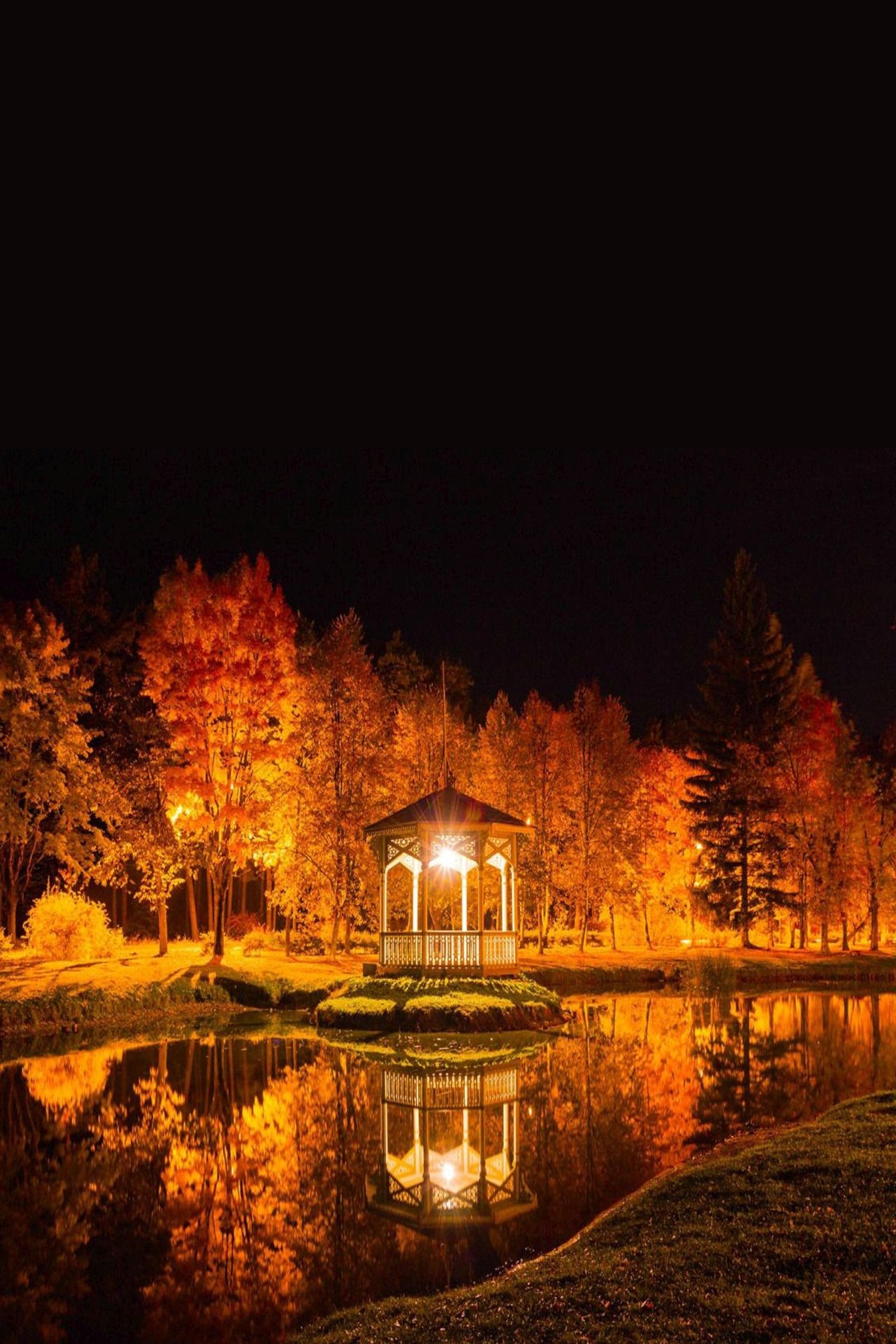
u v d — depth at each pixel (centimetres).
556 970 3806
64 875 3784
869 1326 640
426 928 2789
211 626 3325
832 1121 1233
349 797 3575
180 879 3672
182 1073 1880
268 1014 2756
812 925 5744
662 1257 788
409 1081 1791
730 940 5431
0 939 3256
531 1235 977
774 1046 2177
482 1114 1520
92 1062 2006
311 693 3622
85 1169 1232
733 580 5644
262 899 5306
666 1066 1930
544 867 4419
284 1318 794
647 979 3912
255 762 3356
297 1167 1241
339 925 4012
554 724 4591
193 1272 891
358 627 3750
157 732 4025
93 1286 862
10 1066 1948
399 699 4653
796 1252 770
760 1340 630
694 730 6309
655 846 5188
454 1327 704
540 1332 674
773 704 5541
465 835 2881
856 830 4997
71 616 4503
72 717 3272
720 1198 927
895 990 3669
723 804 5169
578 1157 1262
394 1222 1023
